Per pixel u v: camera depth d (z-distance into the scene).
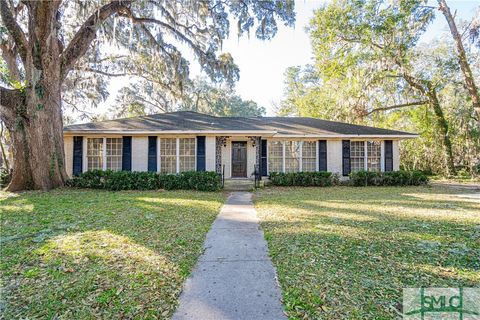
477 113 15.77
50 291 2.72
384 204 7.79
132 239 4.38
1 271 3.17
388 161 14.21
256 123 15.13
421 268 3.29
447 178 17.80
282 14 13.21
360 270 3.23
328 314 2.36
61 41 12.22
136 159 13.12
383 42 17.80
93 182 11.23
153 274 3.13
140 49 16.27
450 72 17.47
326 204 7.80
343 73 19.73
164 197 8.96
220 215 6.39
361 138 14.01
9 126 10.45
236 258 3.67
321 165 14.05
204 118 15.70
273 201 8.41
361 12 17.64
